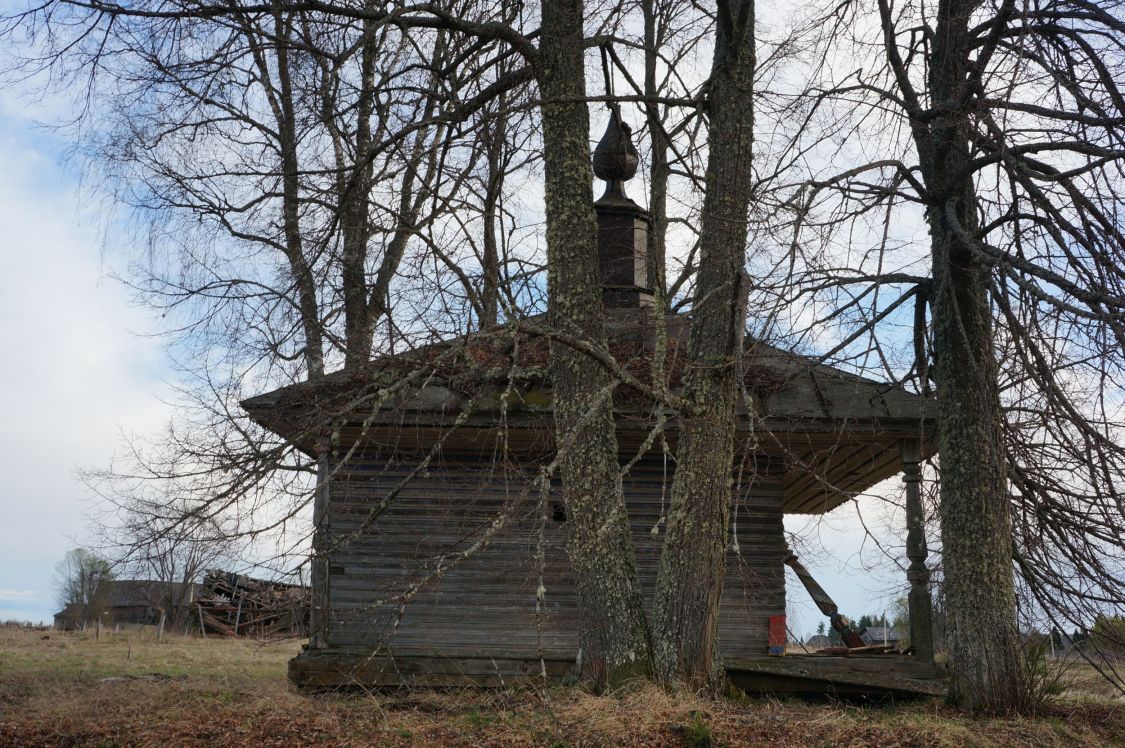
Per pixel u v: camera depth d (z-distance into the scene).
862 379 13.23
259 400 12.92
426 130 13.80
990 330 12.17
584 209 12.05
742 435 13.64
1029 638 12.73
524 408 13.16
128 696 12.81
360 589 13.98
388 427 13.23
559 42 12.33
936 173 12.55
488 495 14.33
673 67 14.15
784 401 13.63
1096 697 13.83
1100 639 12.16
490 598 14.02
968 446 12.45
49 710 11.73
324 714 11.14
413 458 14.35
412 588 9.04
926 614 13.32
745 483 14.62
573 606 14.04
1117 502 10.28
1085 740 10.98
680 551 11.33
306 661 13.00
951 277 12.52
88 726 10.62
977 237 11.75
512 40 12.36
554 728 9.97
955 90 12.34
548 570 14.11
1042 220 10.77
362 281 13.03
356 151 13.31
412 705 11.82
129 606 29.41
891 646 14.29
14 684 14.38
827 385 14.02
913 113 11.68
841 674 12.90
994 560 12.22
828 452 14.34
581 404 11.49
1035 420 12.08
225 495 9.62
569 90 12.27
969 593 12.23
